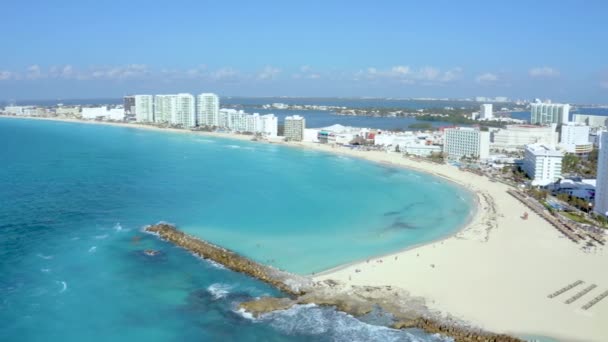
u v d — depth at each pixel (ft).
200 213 634.43
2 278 413.39
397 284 415.44
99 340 329.52
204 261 463.83
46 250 481.05
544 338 331.98
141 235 533.96
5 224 556.92
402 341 329.52
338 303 380.37
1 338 327.47
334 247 516.32
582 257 488.85
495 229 590.14
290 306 375.45
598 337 334.03
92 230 547.08
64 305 373.20
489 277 433.48
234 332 340.80
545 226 608.60
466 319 355.97
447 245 521.24
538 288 410.52
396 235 565.94
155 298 388.16
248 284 415.85
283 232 563.48
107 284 410.31
